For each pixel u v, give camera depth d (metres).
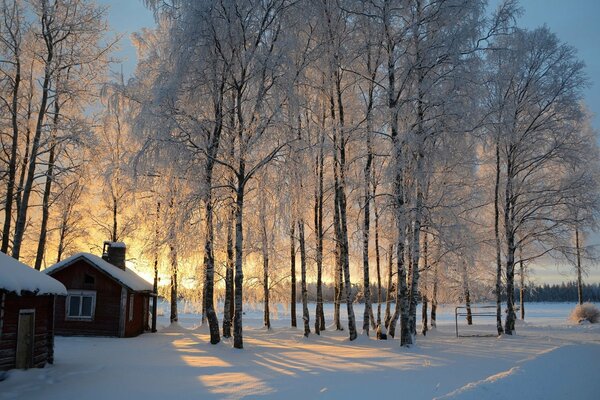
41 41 20.61
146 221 24.03
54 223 28.14
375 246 26.23
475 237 20.62
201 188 16.52
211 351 16.00
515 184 23.45
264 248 22.62
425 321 25.12
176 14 16.59
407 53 17.17
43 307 13.38
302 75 17.78
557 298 111.25
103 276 22.20
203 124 16.48
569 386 9.60
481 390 7.78
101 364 13.43
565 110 22.23
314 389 9.26
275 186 16.36
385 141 19.61
